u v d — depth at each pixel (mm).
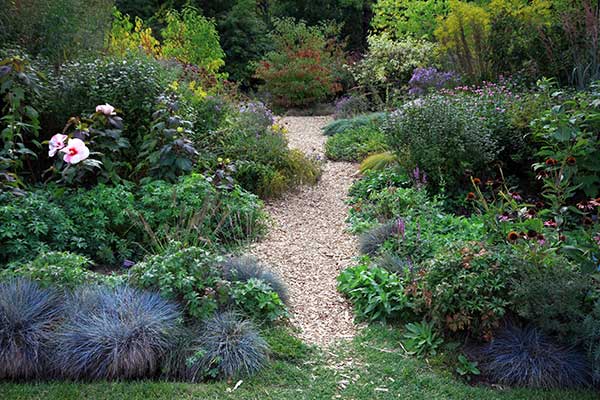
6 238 4340
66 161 4922
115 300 3611
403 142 6812
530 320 3596
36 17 7195
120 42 9867
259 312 3881
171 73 7680
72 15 7586
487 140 6379
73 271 3811
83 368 3262
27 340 3279
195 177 5516
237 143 7160
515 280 3611
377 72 14039
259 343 3520
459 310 3637
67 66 6406
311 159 7797
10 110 5188
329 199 6965
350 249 5422
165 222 5004
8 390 3096
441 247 4457
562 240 3947
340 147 9312
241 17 18297
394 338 3857
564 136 5121
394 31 16328
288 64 15555
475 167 6496
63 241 4531
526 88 8539
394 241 5023
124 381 3246
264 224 5805
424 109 6824
